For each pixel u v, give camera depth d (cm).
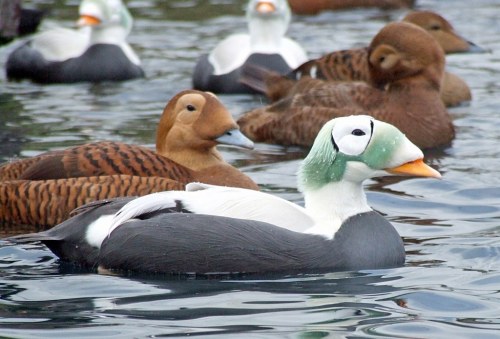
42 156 1350
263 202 1123
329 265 1103
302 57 2236
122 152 1340
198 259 1098
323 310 998
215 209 1116
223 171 1377
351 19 2920
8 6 2200
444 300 1025
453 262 1147
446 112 1752
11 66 2302
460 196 1423
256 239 1096
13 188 1309
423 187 1465
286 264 1096
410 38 1761
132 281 1086
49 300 1031
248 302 1020
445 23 2214
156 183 1296
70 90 2153
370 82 1819
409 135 1717
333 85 1808
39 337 930
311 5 3019
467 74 2245
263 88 2042
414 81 1761
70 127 1797
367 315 985
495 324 963
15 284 1081
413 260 1152
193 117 1381
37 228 1302
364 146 1130
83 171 1320
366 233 1127
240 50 2178
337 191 1138
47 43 2281
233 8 2969
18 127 1797
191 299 1030
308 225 1125
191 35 2650
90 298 1036
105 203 1162
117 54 2238
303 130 1756
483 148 1689
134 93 2108
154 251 1104
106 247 1120
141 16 2880
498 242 1213
